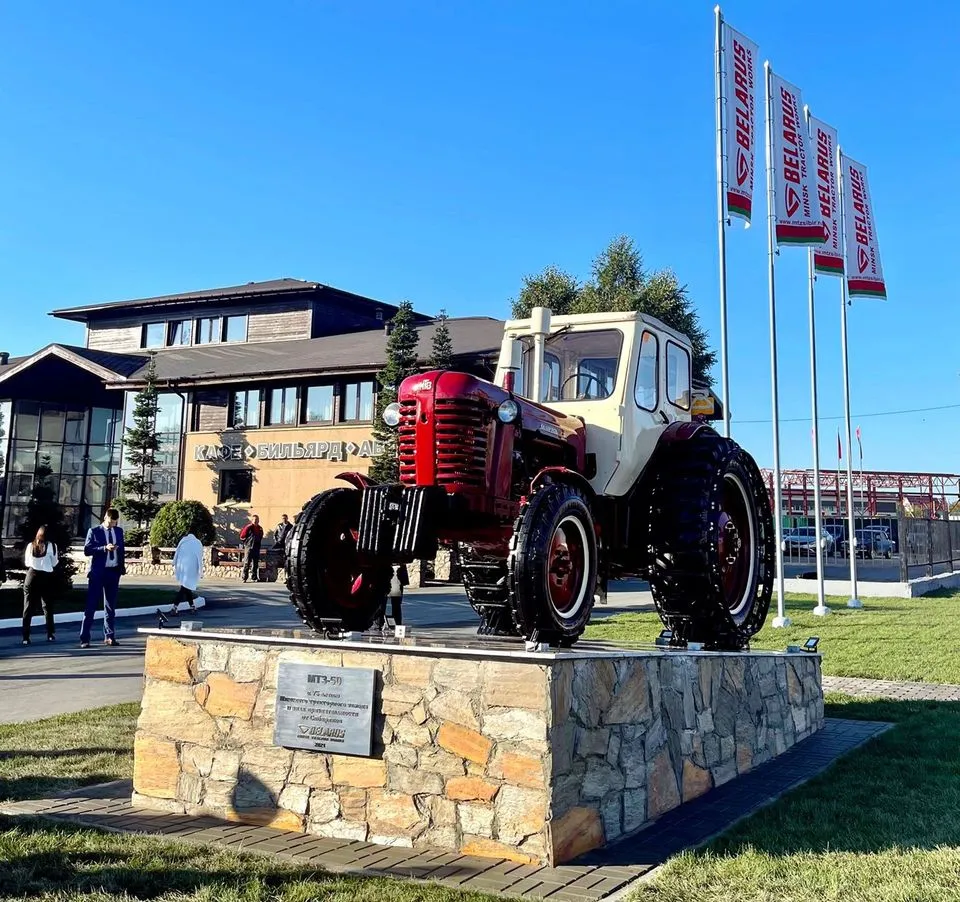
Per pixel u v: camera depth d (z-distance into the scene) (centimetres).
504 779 437
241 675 516
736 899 383
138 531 2809
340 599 580
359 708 475
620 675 489
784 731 700
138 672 1052
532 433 570
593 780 458
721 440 693
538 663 433
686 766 548
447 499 512
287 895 384
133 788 554
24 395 3278
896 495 4222
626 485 638
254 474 2866
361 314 3644
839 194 1734
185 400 3088
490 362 2433
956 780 590
